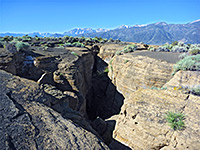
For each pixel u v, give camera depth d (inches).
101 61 1617.9
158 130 299.7
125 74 819.4
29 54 713.6
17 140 150.5
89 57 1213.1
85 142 187.0
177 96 355.9
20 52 668.1
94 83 1247.5
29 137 160.6
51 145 160.1
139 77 717.3
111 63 1245.1
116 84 940.6
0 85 258.5
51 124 198.8
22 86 283.6
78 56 982.4
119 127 380.5
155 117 317.7
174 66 592.1
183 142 263.9
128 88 783.1
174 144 272.1
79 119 432.8
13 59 592.1
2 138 145.7
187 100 339.9
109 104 973.8
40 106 241.4
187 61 525.0
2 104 203.8
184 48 1028.5
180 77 478.9
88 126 446.3
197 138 260.1
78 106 574.6
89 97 1093.8
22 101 232.4
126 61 856.9
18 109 203.8
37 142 157.8
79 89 670.5
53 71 668.7
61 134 185.2
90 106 1104.2
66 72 668.1
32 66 645.3
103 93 1154.7
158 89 436.1
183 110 316.8
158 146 291.1
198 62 511.5
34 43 1341.0
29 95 260.7
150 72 669.3
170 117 301.1
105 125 588.4
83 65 1019.3
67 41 1872.5
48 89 457.4
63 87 626.5
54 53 927.7
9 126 166.1
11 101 218.8
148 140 307.4
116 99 902.4
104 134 543.5
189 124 285.1
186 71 494.6
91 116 1029.8
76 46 1509.6
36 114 210.2
